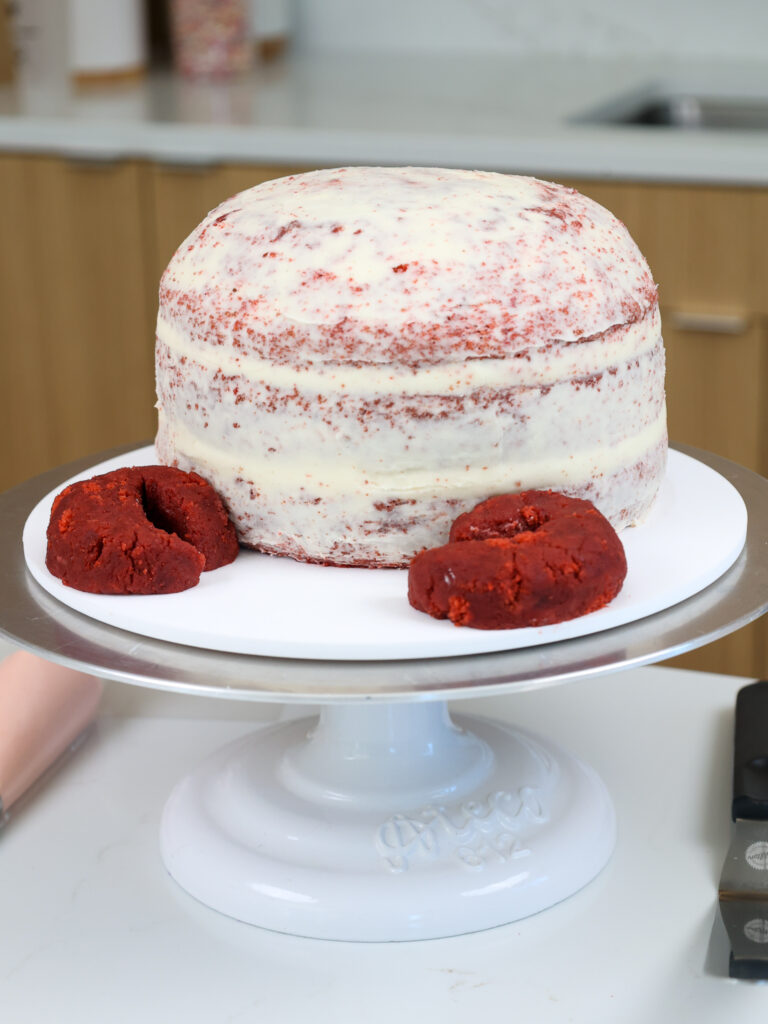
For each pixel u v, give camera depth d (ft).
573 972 2.17
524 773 2.63
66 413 6.77
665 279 5.57
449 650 2.10
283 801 2.55
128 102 6.77
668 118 7.19
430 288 2.30
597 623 2.18
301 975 2.19
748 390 5.61
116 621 2.24
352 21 8.12
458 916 2.29
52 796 2.76
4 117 6.32
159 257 6.28
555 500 2.31
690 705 3.10
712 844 2.53
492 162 5.61
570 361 2.36
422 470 2.36
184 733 3.00
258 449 2.42
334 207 2.44
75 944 2.28
